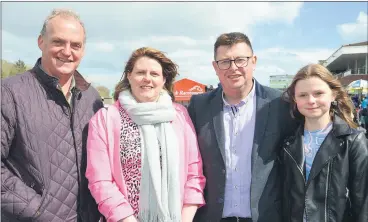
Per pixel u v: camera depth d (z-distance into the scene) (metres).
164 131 2.62
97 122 2.61
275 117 2.88
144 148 2.54
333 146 2.56
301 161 2.66
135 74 2.69
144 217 2.46
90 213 2.68
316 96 2.60
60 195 2.45
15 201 2.30
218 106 2.99
